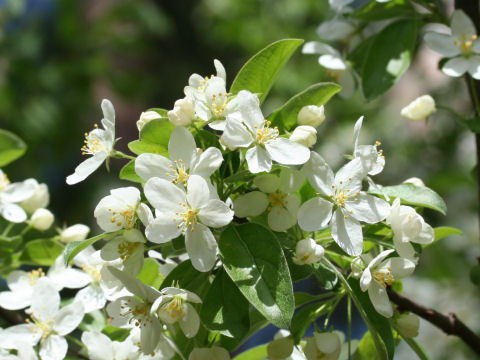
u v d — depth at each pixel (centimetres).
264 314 35
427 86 91
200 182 37
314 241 37
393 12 51
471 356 75
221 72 40
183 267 39
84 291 45
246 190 40
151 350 37
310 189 41
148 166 38
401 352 75
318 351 39
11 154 51
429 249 80
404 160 91
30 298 46
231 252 37
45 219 49
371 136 97
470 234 80
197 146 40
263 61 42
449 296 79
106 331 44
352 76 53
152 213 39
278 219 39
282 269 36
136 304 38
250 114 38
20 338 43
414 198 40
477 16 50
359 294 40
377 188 40
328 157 97
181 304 37
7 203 49
